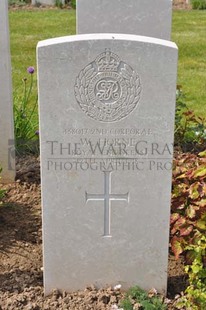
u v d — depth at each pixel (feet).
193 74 29.55
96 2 18.13
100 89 10.94
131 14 18.31
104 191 11.71
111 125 11.21
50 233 11.98
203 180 13.50
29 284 12.78
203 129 20.06
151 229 12.02
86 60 10.74
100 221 11.94
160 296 12.40
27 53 32.68
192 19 42.47
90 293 12.30
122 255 12.25
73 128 11.19
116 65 10.80
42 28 38.78
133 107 11.08
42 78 10.81
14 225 15.05
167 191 11.71
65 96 10.96
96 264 12.33
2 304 12.00
